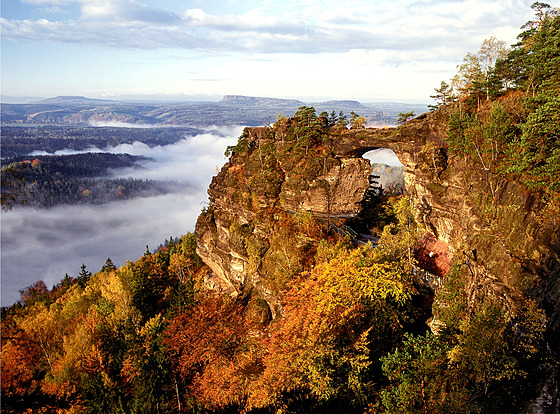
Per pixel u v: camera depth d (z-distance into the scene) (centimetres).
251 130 7744
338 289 4022
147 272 9094
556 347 2419
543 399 2208
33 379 6494
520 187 3541
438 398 2381
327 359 3538
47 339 7706
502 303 3036
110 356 6197
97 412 4825
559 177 3127
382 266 4219
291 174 6688
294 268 5644
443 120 5331
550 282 2739
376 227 6931
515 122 4122
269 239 6419
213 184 8119
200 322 5144
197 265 9281
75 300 8606
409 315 4306
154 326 6078
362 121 7056
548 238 3006
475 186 4384
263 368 4269
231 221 7394
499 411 2281
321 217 6481
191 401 4250
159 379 4791
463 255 4009
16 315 10475
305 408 3306
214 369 4591
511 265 3136
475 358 2452
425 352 2703
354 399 3250
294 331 3772
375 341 3878
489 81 4944
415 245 5266
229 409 3953
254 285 6438
